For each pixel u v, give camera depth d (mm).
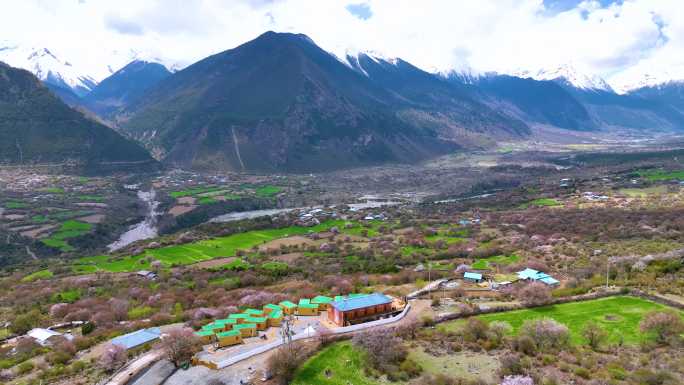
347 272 135875
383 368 63625
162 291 123062
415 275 120750
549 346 66875
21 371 73625
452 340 71562
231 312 94562
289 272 140125
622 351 64375
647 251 127688
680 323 66875
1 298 127562
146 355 73500
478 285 104438
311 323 82750
